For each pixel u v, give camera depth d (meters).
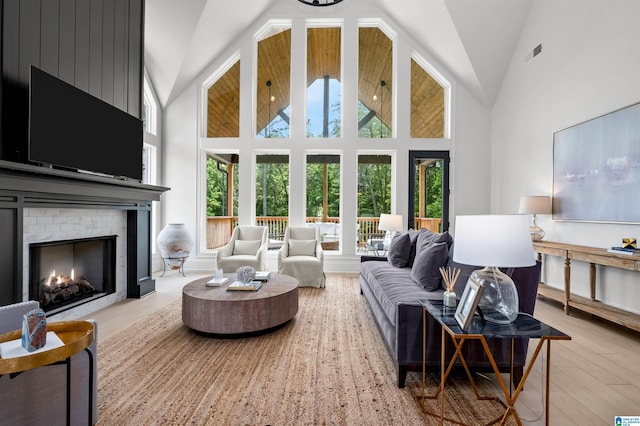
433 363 1.99
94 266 3.63
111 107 3.29
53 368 1.47
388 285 2.73
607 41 3.31
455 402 1.84
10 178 2.28
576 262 3.70
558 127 4.04
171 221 5.73
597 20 3.44
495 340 2.00
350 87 5.66
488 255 1.55
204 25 4.96
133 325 3.03
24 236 2.62
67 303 3.12
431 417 1.70
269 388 1.96
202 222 5.80
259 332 2.83
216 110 5.88
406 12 5.32
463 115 5.65
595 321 3.24
